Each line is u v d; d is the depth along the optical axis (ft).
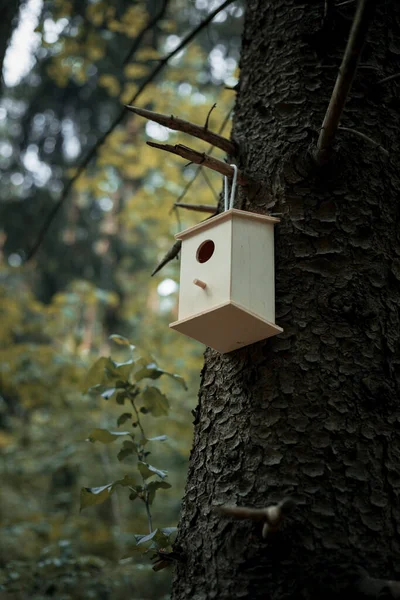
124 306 33.63
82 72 20.81
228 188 8.54
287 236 7.93
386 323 7.55
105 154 22.48
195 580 6.72
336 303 7.48
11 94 36.86
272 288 7.74
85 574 13.08
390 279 7.78
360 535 6.45
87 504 8.50
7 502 22.56
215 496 7.00
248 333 7.52
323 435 6.91
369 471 6.77
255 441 7.05
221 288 7.74
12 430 25.22
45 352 20.86
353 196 8.00
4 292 23.86
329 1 8.55
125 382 10.34
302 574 6.23
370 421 7.02
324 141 7.67
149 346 24.43
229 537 6.68
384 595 5.75
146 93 22.33
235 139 8.80
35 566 13.10
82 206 36.63
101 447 22.16
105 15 20.76
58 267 34.42
